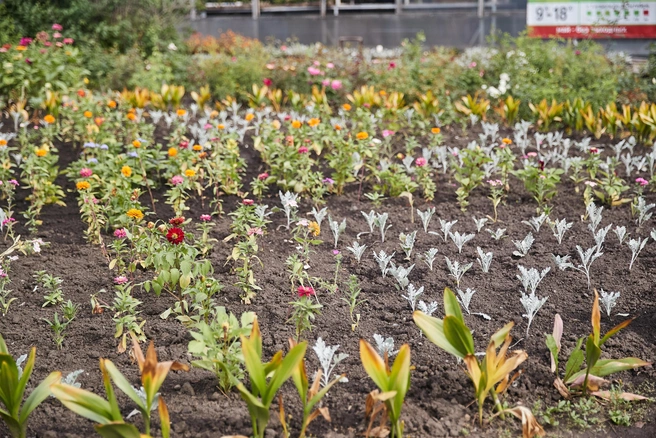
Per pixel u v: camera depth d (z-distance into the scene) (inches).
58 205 241.9
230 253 199.5
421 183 244.5
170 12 595.8
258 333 122.3
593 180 255.9
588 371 133.2
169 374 143.5
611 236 209.0
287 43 768.3
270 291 177.5
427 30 784.3
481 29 775.1
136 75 427.5
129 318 149.1
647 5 542.9
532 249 201.2
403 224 223.0
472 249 202.5
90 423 129.3
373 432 122.5
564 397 135.5
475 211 233.9
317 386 121.6
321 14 845.2
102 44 551.5
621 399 135.0
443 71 424.2
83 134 301.7
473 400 134.6
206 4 842.2
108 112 313.9
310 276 185.5
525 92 374.0
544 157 284.2
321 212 214.1
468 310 165.8
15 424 117.6
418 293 163.9
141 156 245.3
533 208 234.8
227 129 316.8
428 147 293.7
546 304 169.8
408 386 122.6
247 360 112.5
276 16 852.6
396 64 452.4
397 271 177.0
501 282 181.5
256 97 385.4
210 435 124.3
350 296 168.9
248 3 863.1
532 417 123.0
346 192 253.6
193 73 452.1
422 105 355.6
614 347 151.9
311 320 163.8
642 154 297.4
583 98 372.8
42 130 297.1
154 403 129.0
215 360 122.8
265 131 281.3
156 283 161.5
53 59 374.0
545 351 150.3
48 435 125.1
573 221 222.4
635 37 552.1
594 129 327.3
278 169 253.6
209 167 247.9
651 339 154.6
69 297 176.1
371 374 114.9
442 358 148.1
